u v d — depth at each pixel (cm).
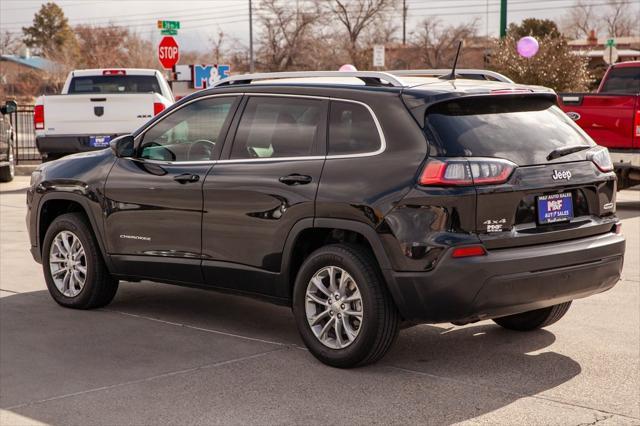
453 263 539
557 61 2784
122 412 512
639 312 746
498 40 2878
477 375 578
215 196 648
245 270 639
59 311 753
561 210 583
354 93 596
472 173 545
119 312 750
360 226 568
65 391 549
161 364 603
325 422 495
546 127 595
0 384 564
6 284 858
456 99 562
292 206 602
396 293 556
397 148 565
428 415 505
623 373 584
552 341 660
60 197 754
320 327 601
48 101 1516
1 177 1800
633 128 1324
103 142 1520
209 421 498
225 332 685
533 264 558
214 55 5919
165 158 697
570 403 527
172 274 690
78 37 7644
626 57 4572
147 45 6319
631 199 1565
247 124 650
